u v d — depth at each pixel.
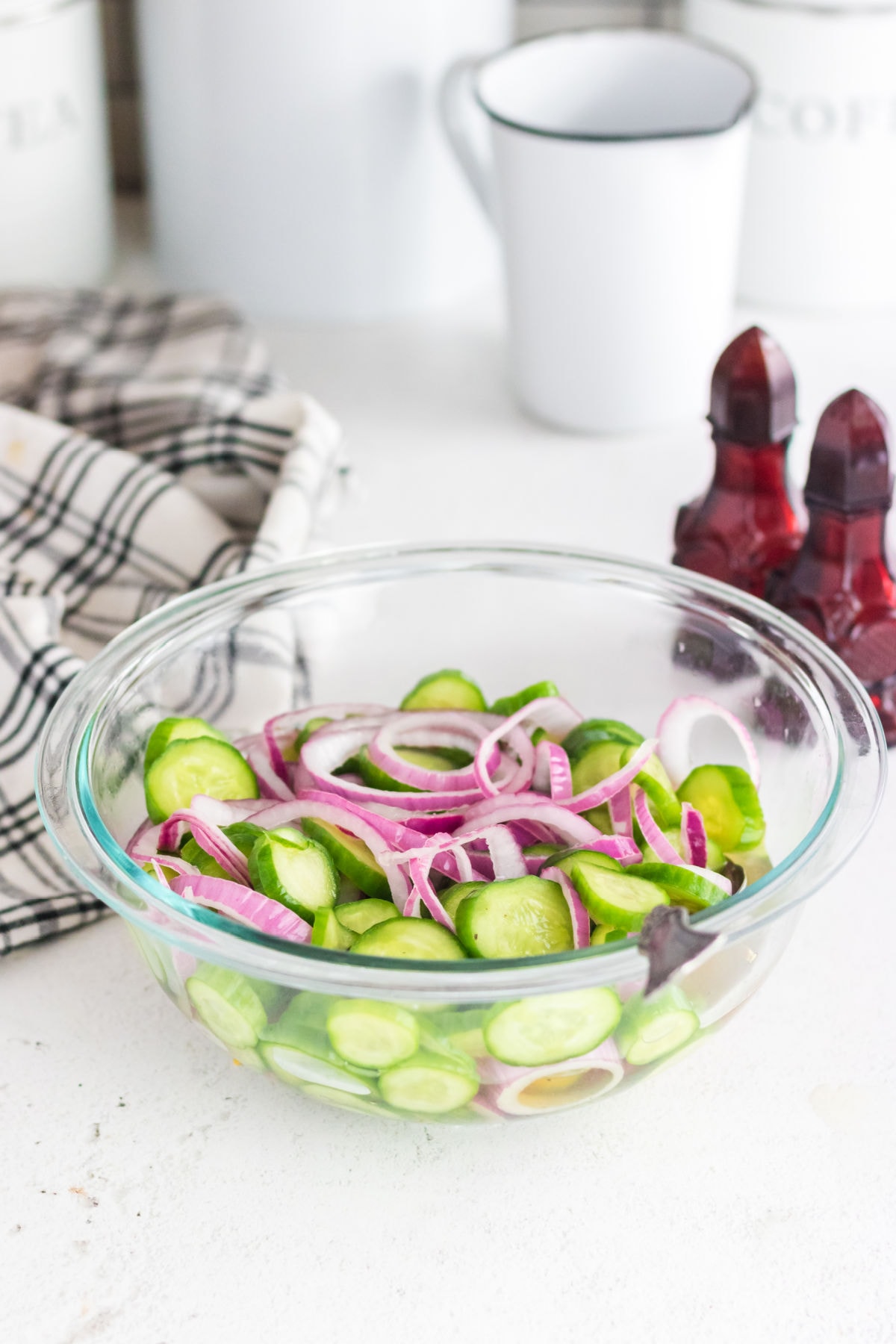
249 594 0.93
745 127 1.16
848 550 0.95
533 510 1.15
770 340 0.98
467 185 1.32
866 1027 0.87
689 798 0.88
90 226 1.33
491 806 0.85
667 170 1.13
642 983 0.77
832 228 1.29
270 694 0.94
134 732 0.89
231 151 1.27
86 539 1.09
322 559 0.94
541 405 1.22
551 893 0.81
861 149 1.26
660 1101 0.85
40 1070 0.86
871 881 0.93
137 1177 0.83
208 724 0.90
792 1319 0.78
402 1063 0.77
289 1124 0.84
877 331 1.31
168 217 1.33
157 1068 0.86
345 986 0.75
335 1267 0.80
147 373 1.19
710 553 1.01
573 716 0.91
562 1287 0.79
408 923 0.80
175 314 1.26
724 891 0.81
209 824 0.83
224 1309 0.79
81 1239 0.81
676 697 0.95
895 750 0.98
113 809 0.87
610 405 1.20
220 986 0.78
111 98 1.50
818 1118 0.84
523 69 1.22
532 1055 0.77
